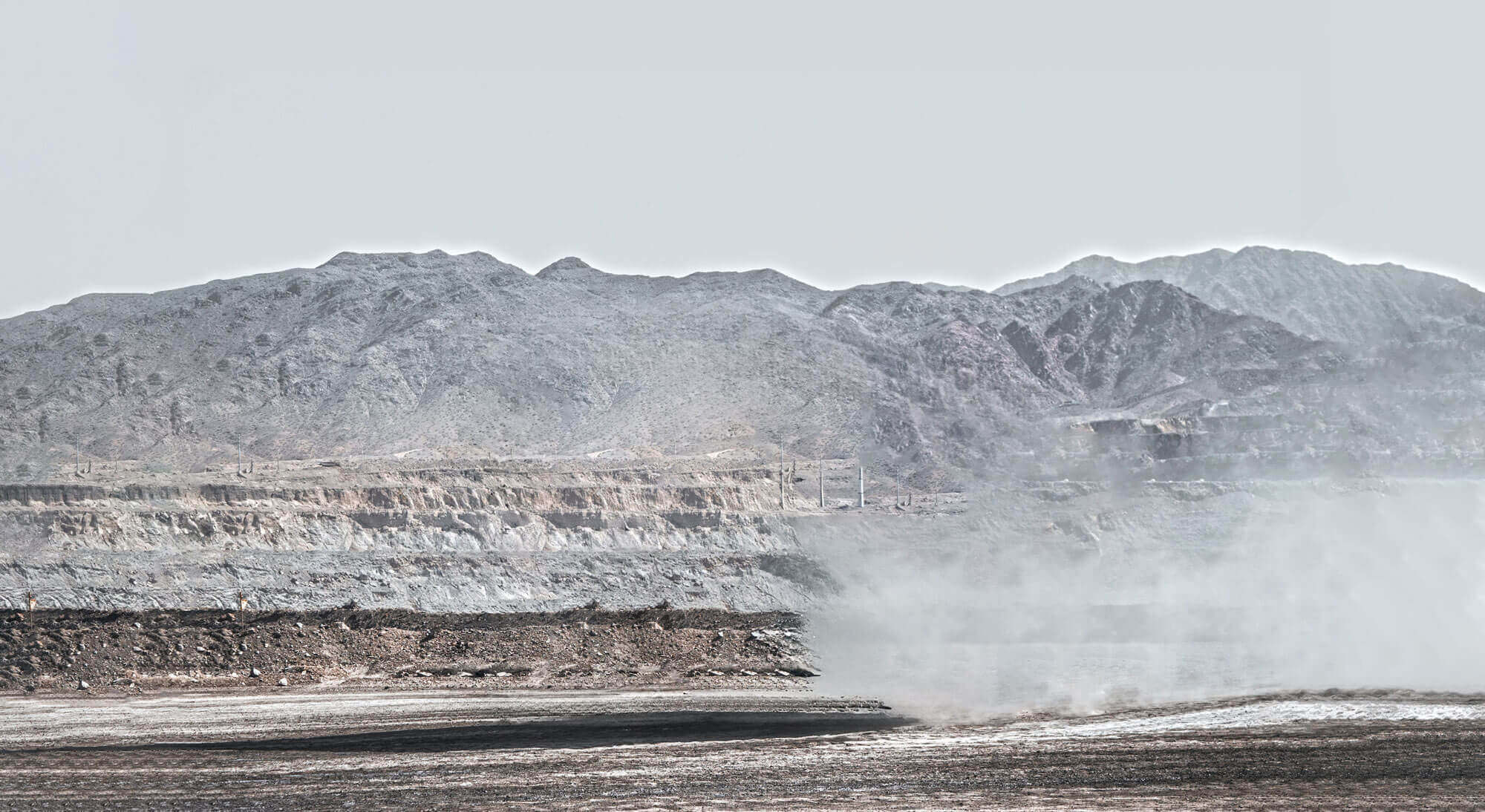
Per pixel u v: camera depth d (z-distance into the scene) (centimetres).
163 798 9975
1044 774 10475
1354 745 11519
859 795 9800
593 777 10556
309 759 11500
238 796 10025
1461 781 10106
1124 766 10762
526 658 19012
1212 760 10956
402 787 10262
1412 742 11631
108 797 10019
